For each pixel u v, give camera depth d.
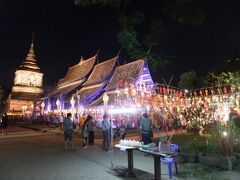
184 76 35.00
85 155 12.23
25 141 19.45
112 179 7.63
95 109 30.61
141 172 8.34
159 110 23.00
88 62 48.50
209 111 19.78
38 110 58.41
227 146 9.12
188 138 16.59
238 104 19.16
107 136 13.61
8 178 7.90
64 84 53.56
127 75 30.77
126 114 26.23
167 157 6.95
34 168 9.31
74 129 27.86
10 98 73.62
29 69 80.81
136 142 8.36
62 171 8.77
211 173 7.94
